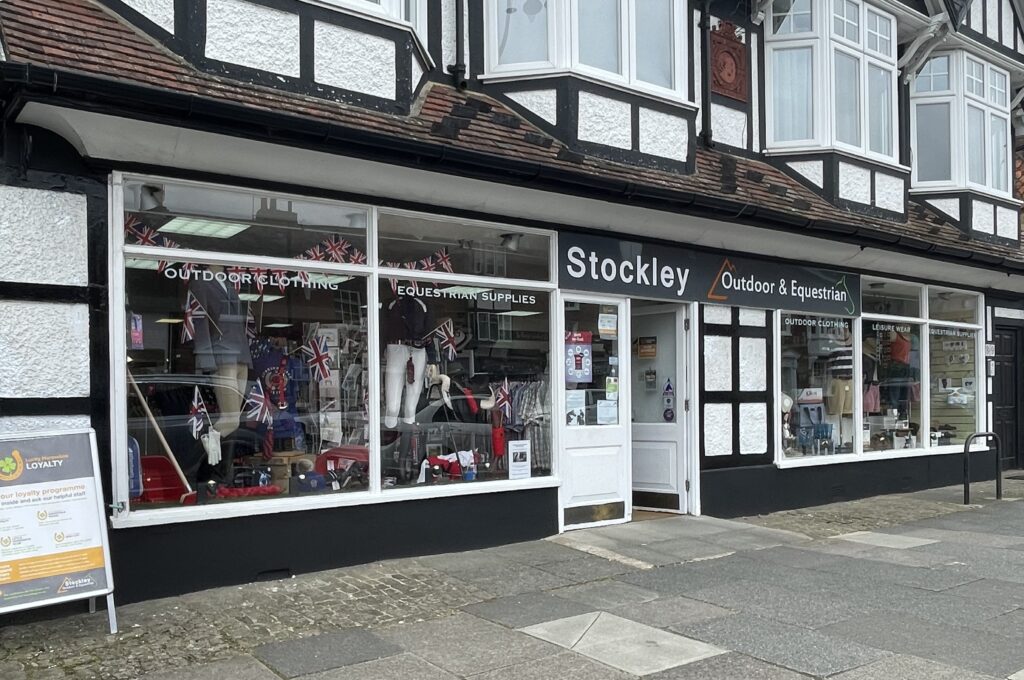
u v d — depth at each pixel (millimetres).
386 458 6684
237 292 6051
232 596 5566
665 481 8898
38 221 5148
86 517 4781
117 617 5121
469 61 7668
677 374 8828
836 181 9867
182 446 5785
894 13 10906
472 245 7215
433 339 7004
